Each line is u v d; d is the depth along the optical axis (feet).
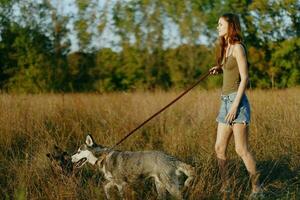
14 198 19.76
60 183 20.27
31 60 96.68
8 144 27.09
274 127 28.81
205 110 33.55
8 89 94.99
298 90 43.86
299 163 24.11
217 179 21.26
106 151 21.18
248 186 21.02
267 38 94.84
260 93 41.32
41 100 38.32
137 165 20.30
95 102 37.86
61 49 97.45
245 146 20.45
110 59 97.40
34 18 98.12
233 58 20.18
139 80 96.78
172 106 36.60
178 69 97.40
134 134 28.89
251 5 95.71
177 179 19.92
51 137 27.61
